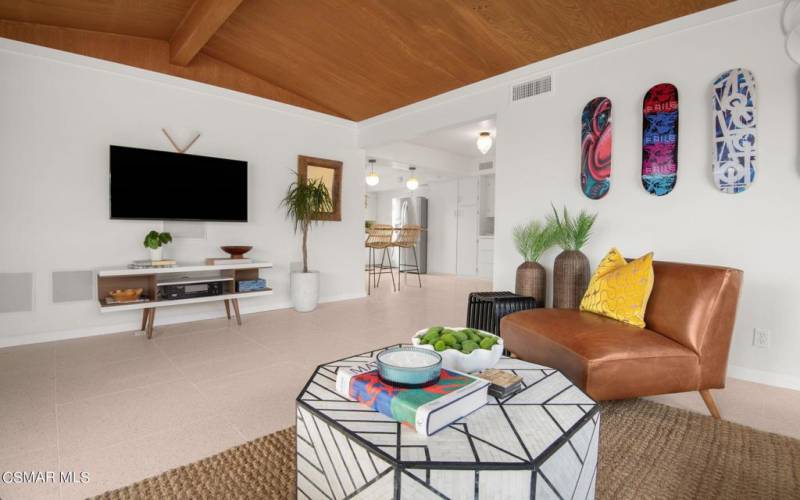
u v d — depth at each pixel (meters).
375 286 6.71
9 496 1.32
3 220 2.98
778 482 1.43
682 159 2.68
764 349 2.40
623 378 1.80
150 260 3.55
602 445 1.67
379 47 3.42
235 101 4.17
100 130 3.38
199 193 3.86
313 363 2.68
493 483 0.82
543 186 3.39
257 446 1.64
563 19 2.79
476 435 0.94
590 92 3.11
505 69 3.57
